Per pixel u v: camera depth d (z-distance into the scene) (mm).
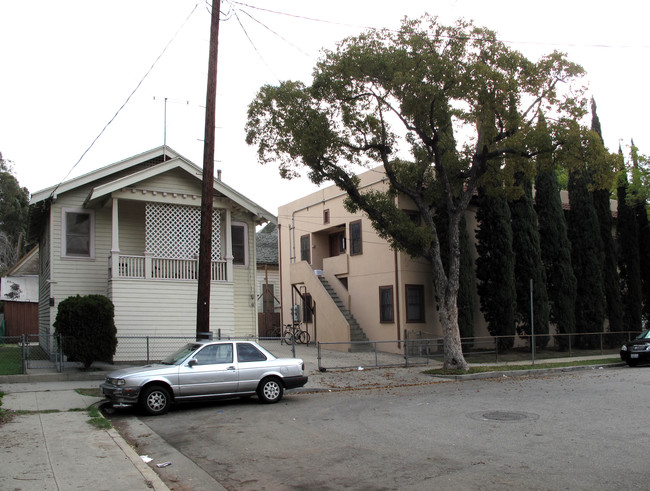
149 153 20312
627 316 29375
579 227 27688
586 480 6312
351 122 17688
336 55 17188
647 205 30875
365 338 25938
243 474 6984
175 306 19312
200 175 19859
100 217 20031
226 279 20406
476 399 12758
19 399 12500
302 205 31453
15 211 44656
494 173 19625
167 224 19891
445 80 16500
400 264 24297
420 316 24562
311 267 29766
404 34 16828
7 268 46594
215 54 14305
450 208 18859
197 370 11867
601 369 20766
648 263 30953
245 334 21703
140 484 6434
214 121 14250
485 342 23109
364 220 26531
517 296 24609
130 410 11961
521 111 17656
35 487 6277
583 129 16922
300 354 23766
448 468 6926
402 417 10539
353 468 7059
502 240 23562
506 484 6223
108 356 16344
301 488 6332
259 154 18297
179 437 9258
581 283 27281
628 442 8125
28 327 31781
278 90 17234
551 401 12203
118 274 18625
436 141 18016
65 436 8953
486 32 16438
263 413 11383
